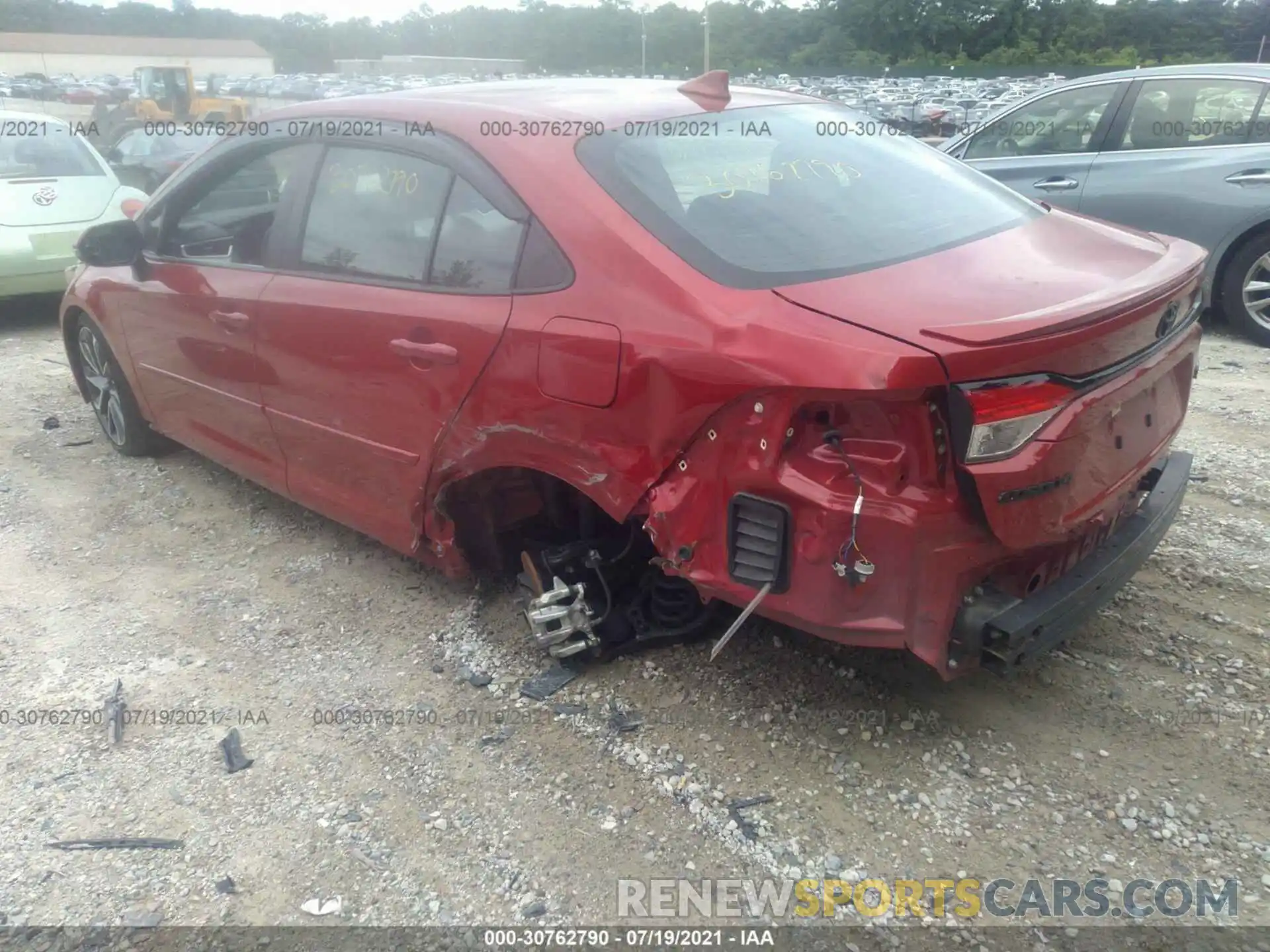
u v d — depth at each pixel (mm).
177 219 4285
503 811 2717
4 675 3404
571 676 3238
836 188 3084
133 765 2957
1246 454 4672
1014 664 2475
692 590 3264
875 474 2328
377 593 3832
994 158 7453
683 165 2977
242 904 2473
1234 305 6539
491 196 2986
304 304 3508
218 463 4496
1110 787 2693
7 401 6254
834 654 3268
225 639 3572
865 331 2297
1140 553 2848
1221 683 3066
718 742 2922
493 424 2965
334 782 2854
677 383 2496
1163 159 6633
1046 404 2324
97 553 4238
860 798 2695
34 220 7824
